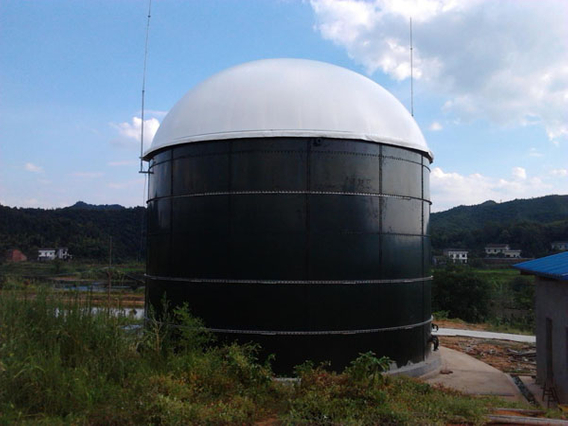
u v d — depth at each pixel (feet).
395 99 42.98
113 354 28.78
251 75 38.93
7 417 21.36
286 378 33.73
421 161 41.04
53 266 130.72
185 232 37.45
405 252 38.81
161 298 38.86
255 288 34.96
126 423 21.93
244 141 35.73
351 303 35.65
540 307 40.34
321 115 35.91
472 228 359.05
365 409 24.57
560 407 31.65
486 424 25.36
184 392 25.72
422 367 39.45
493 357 52.60
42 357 25.63
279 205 35.17
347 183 36.06
